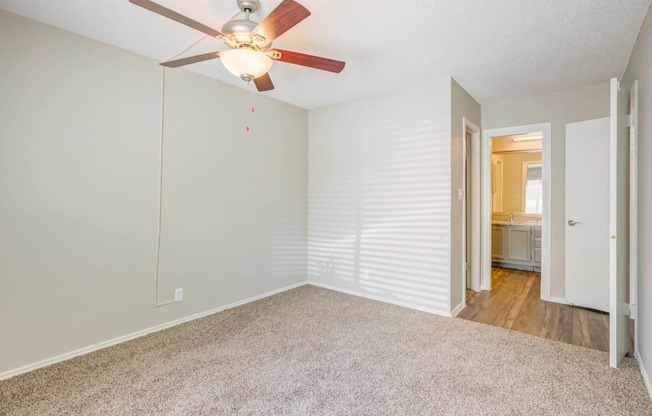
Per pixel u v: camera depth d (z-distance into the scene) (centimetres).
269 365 213
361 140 367
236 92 332
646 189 199
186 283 292
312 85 327
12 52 200
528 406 170
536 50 249
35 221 209
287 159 392
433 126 310
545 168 356
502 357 223
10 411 167
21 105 203
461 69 285
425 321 289
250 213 349
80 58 228
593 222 321
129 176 254
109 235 244
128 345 243
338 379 196
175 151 282
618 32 221
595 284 320
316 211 414
